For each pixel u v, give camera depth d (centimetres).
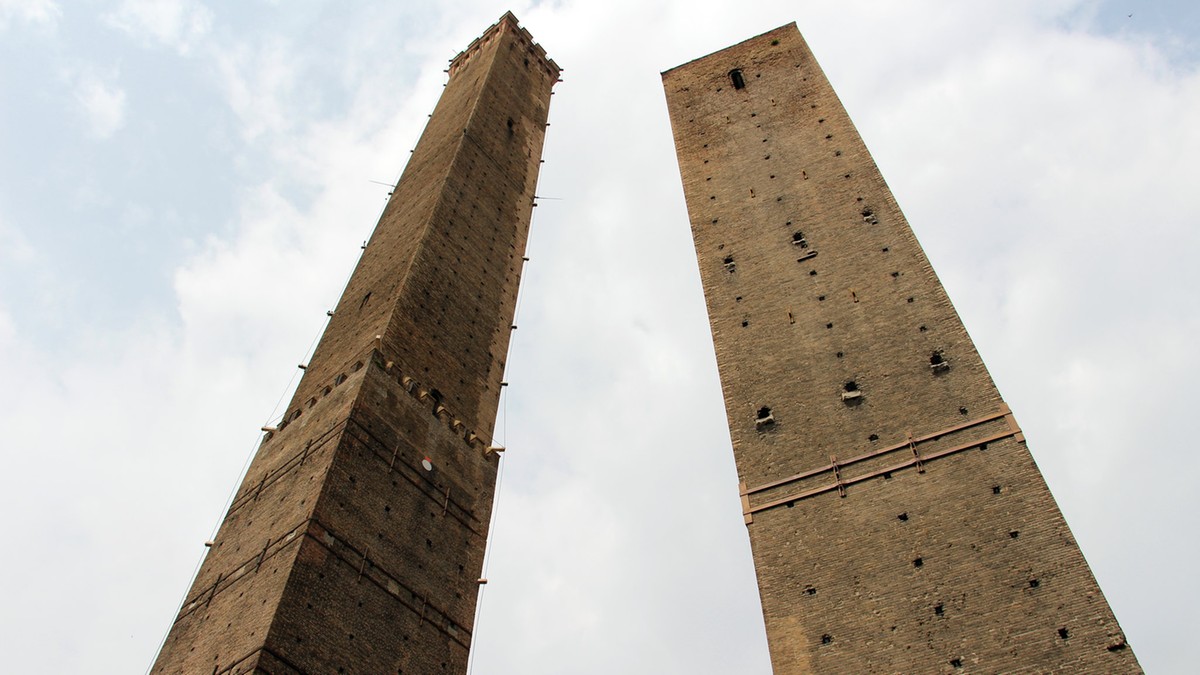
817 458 3114
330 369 4741
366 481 3966
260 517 3994
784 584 2820
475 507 4434
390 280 5153
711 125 4925
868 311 3525
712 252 4103
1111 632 2359
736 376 3519
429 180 6094
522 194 6612
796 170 4353
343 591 3562
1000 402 3000
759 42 5441
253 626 3341
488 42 8162
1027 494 2727
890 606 2639
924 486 2881
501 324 5538
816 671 2583
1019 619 2470
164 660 3662
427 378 4703
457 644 3888
